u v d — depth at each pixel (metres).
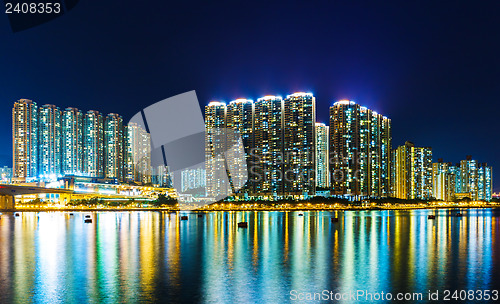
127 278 50.78
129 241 93.50
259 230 125.38
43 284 47.34
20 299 41.03
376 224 154.88
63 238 101.25
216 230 125.56
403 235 108.44
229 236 105.50
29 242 91.75
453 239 97.88
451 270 56.25
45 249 78.88
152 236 106.00
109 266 59.12
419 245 84.94
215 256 69.00
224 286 46.75
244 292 44.19
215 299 41.50
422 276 52.12
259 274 53.53
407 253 72.88
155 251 75.62
